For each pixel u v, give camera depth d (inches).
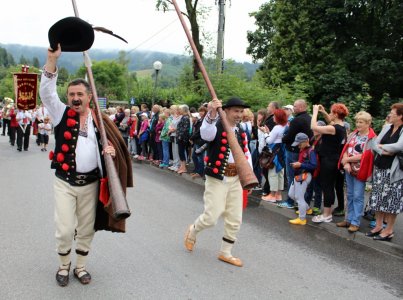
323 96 641.6
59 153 147.2
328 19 649.6
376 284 177.0
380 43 647.1
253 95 502.0
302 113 277.3
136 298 150.7
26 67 563.8
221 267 183.5
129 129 567.5
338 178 274.5
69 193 148.4
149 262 184.5
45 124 595.2
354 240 236.2
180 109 420.8
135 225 240.2
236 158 147.5
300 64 660.1
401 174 216.8
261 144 327.3
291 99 515.8
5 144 668.1
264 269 185.6
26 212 257.4
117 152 150.1
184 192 347.3
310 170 257.0
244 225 256.1
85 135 148.9
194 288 161.2
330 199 254.2
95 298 149.3
